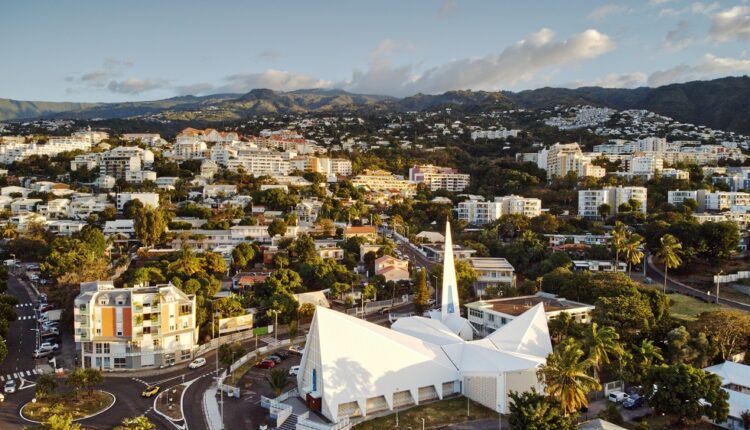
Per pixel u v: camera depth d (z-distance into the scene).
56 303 169.88
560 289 163.50
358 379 102.69
